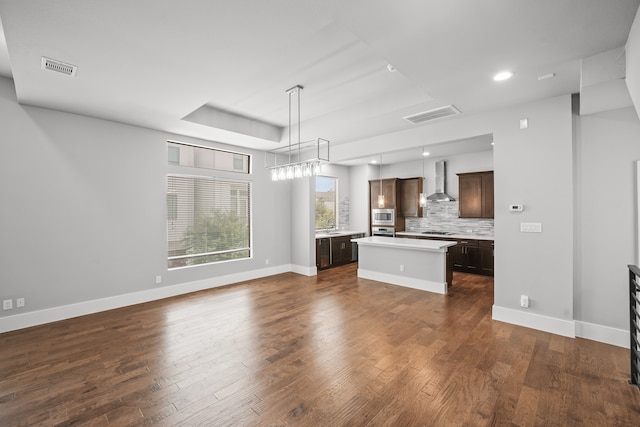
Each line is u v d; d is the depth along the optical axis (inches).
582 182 117.3
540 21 70.3
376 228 310.0
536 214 124.6
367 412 74.4
